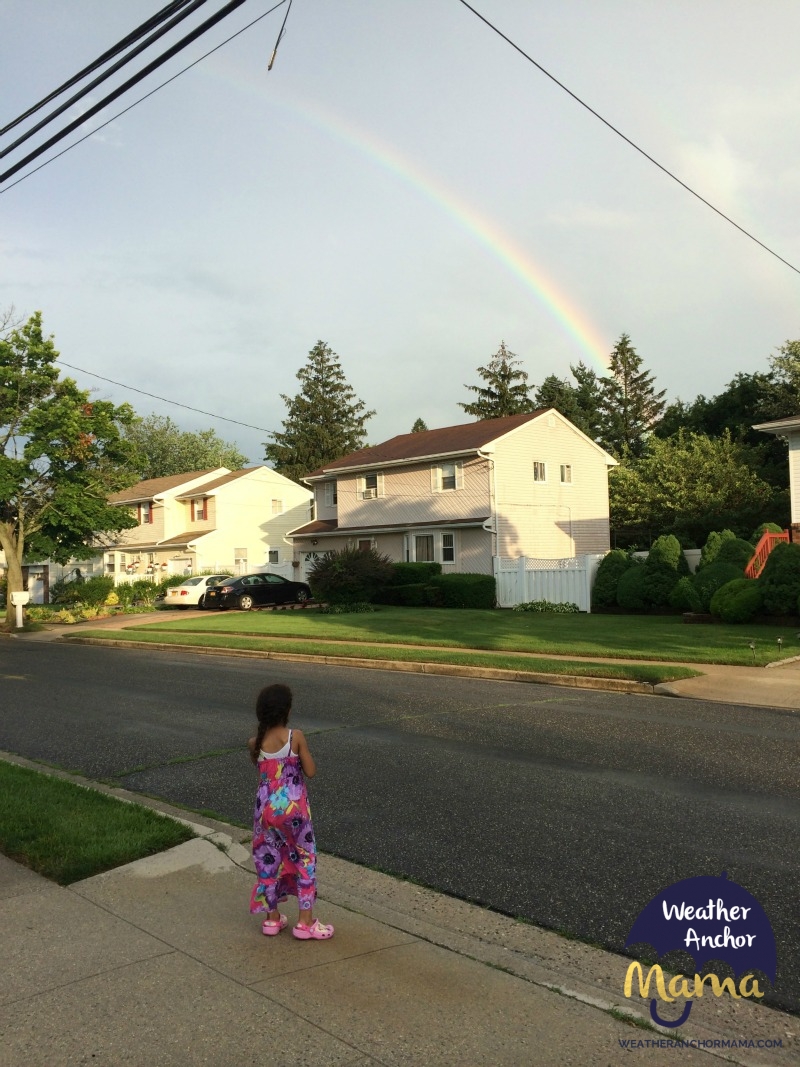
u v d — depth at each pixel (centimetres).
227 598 3450
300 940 465
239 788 801
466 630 2166
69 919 501
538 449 3531
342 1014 386
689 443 4462
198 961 442
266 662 1856
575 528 3662
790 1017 386
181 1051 358
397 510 3706
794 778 772
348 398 7731
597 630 2067
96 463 3294
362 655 1755
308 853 471
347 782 802
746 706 1170
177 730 1095
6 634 2947
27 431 3014
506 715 1120
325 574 3056
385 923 490
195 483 5094
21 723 1187
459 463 3459
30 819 679
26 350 3061
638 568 2664
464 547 3428
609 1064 347
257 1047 360
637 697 1266
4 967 439
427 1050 356
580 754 888
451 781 795
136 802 743
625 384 7506
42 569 5159
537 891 534
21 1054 358
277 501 5075
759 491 3928
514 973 427
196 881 560
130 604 3919
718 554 2538
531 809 702
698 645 1695
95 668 1830
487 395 6712
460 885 548
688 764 834
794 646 1638
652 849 600
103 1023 381
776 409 4284
